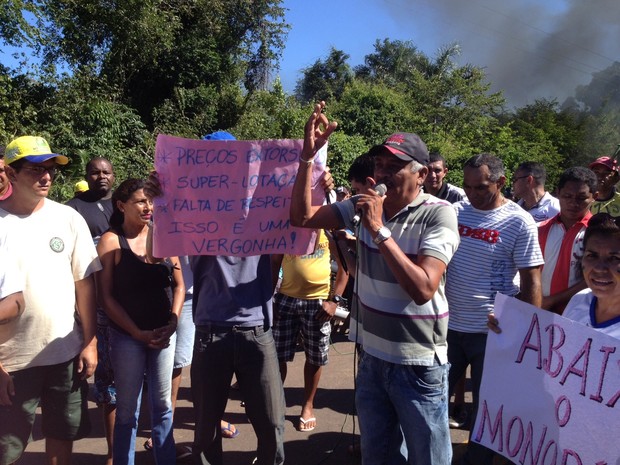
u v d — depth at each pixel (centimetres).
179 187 297
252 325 302
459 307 339
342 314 418
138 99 2070
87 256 313
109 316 328
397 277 238
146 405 494
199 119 2034
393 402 263
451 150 2425
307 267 433
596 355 214
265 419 308
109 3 1773
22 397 290
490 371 251
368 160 370
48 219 298
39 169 282
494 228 333
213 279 304
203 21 2086
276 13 2242
